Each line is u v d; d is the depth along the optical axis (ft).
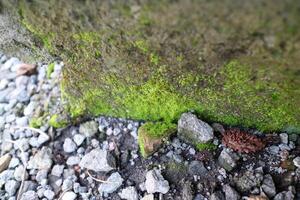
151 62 0.98
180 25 0.77
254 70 0.89
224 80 0.98
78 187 1.15
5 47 1.13
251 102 1.03
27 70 1.51
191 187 1.06
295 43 0.73
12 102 1.43
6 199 1.19
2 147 1.30
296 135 1.10
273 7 0.66
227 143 1.09
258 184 1.02
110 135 1.23
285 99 0.99
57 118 1.27
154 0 0.72
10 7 0.90
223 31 0.76
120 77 1.09
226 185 1.04
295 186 1.02
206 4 0.70
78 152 1.22
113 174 1.14
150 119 1.21
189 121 1.11
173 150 1.13
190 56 0.90
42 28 0.96
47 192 1.17
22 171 1.22
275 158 1.07
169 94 1.10
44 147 1.25
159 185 1.07
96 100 1.22
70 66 1.13
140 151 1.16
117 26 0.85
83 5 0.81
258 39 0.76
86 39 0.97
